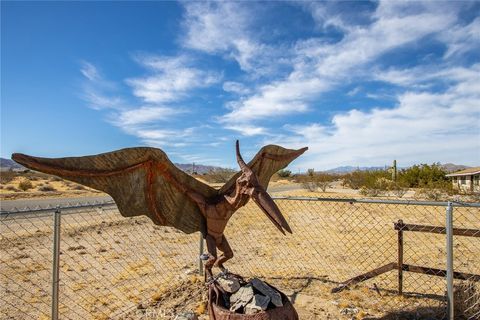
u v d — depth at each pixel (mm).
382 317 4602
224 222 3707
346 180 31359
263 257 7762
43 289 5613
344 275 6430
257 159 3980
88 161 2859
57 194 21500
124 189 3156
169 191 3529
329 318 4602
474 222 11383
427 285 5789
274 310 3256
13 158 2465
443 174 28938
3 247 7848
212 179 31766
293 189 28141
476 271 6508
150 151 3186
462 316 4523
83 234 9555
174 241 9172
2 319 4578
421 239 9258
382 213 12773
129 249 8219
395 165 28969
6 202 15938
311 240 9422
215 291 3623
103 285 5867
